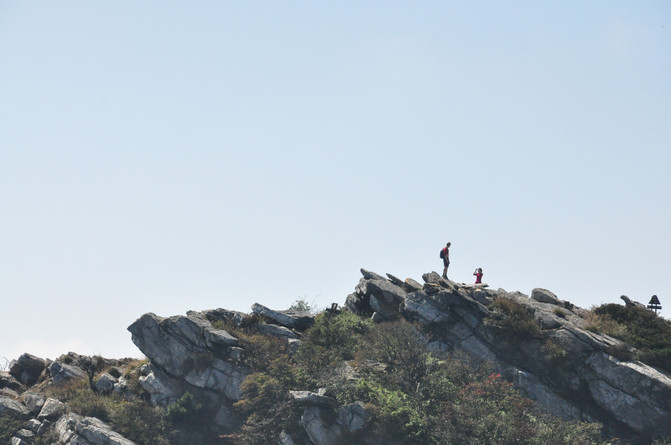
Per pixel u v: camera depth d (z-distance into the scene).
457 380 198.12
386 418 180.12
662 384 183.50
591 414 193.75
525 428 175.00
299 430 188.25
